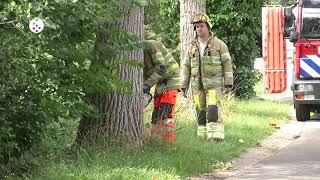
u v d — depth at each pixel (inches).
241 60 1179.9
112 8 409.7
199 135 652.7
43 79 405.7
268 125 828.6
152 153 513.0
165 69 579.5
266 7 1261.1
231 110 918.4
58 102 413.4
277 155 621.3
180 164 498.3
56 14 376.5
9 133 401.1
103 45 419.5
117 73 466.9
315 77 844.0
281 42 1275.8
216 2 1152.2
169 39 1198.9
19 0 345.4
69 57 404.5
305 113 895.1
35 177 412.2
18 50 374.6
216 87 653.3
